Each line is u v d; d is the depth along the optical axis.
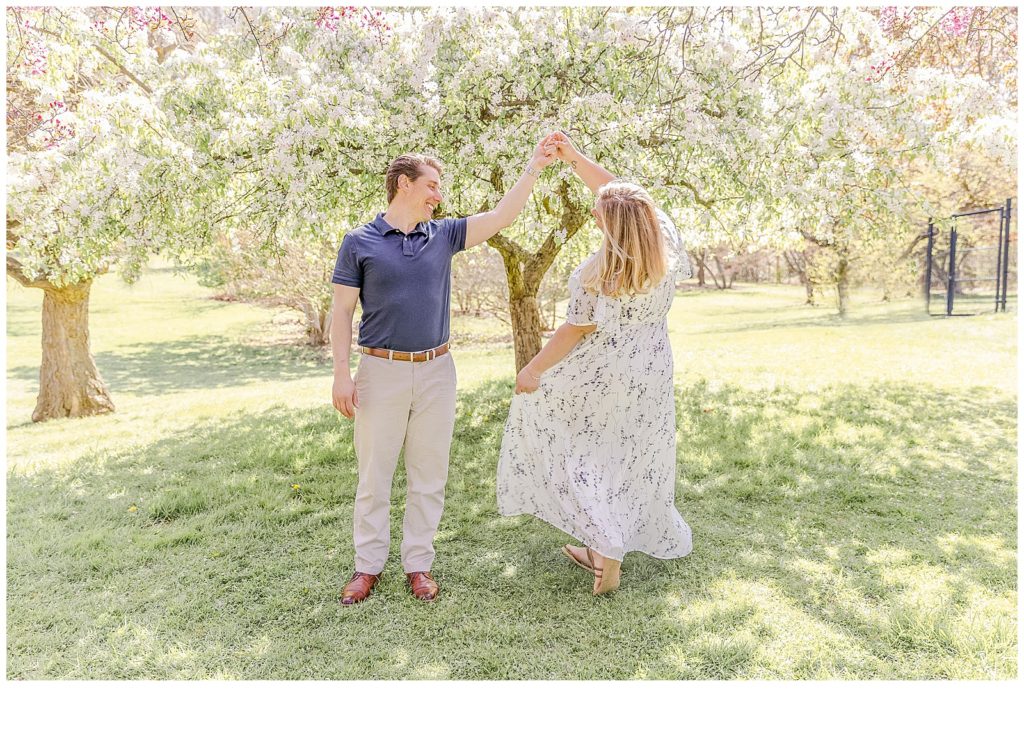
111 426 6.37
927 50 5.65
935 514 3.27
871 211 5.05
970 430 4.77
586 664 2.16
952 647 2.19
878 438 4.54
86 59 4.96
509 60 4.22
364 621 2.44
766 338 10.61
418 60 4.32
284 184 4.21
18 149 5.99
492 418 5.52
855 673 2.08
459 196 4.91
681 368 7.84
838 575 2.66
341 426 5.35
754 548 2.93
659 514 2.66
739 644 2.22
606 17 4.32
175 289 23.56
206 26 6.20
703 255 26.67
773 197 4.55
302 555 2.99
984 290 16.61
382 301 2.46
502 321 14.52
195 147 4.09
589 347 2.44
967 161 14.36
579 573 2.74
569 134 4.40
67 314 7.56
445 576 2.75
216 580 2.77
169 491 3.89
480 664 2.17
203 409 6.86
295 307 14.16
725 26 4.40
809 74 4.66
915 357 8.02
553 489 2.52
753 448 4.34
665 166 4.83
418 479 2.66
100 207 4.23
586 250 6.94
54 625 2.46
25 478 4.36
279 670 2.17
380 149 4.45
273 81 4.11
